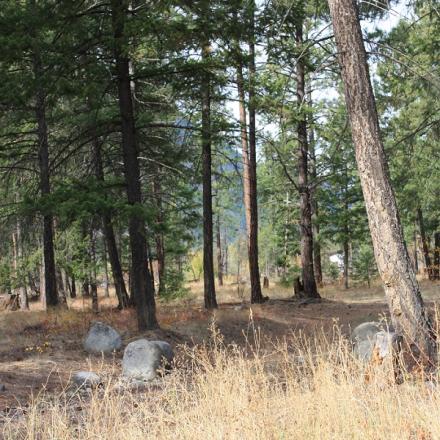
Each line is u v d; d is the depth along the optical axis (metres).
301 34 19.23
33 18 12.65
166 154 17.30
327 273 41.00
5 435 5.46
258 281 22.45
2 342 13.55
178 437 4.80
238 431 4.59
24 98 13.11
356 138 8.53
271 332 15.78
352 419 4.32
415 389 4.92
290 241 35.16
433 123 12.31
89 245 22.16
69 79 13.02
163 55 14.48
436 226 36.28
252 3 12.80
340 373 5.03
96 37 13.28
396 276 8.10
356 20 8.68
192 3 12.62
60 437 5.03
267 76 15.74
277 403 5.01
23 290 31.20
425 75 10.94
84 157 19.64
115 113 18.12
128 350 10.02
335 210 28.92
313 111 19.02
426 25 14.04
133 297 21.58
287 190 32.03
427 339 7.64
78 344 13.22
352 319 16.98
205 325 15.59
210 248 20.47
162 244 27.41
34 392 8.73
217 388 5.17
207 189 20.42
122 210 12.91
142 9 13.11
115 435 4.95
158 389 8.23
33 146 18.27
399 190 26.50
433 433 4.01
